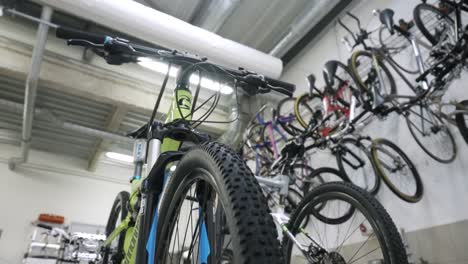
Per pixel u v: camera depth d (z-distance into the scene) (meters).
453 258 2.41
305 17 4.14
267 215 0.61
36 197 5.34
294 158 2.90
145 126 1.92
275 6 4.28
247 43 4.84
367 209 1.51
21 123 5.17
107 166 6.12
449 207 2.57
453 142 2.63
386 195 3.05
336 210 3.35
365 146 3.11
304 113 4.39
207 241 0.91
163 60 1.25
